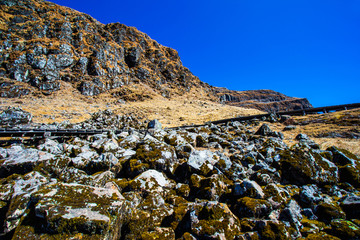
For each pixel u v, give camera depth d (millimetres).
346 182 10820
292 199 8328
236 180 10461
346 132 25375
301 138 24562
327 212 7445
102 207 5688
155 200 8086
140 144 14516
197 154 12703
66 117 49906
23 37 101312
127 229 6316
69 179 9273
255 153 14734
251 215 7211
